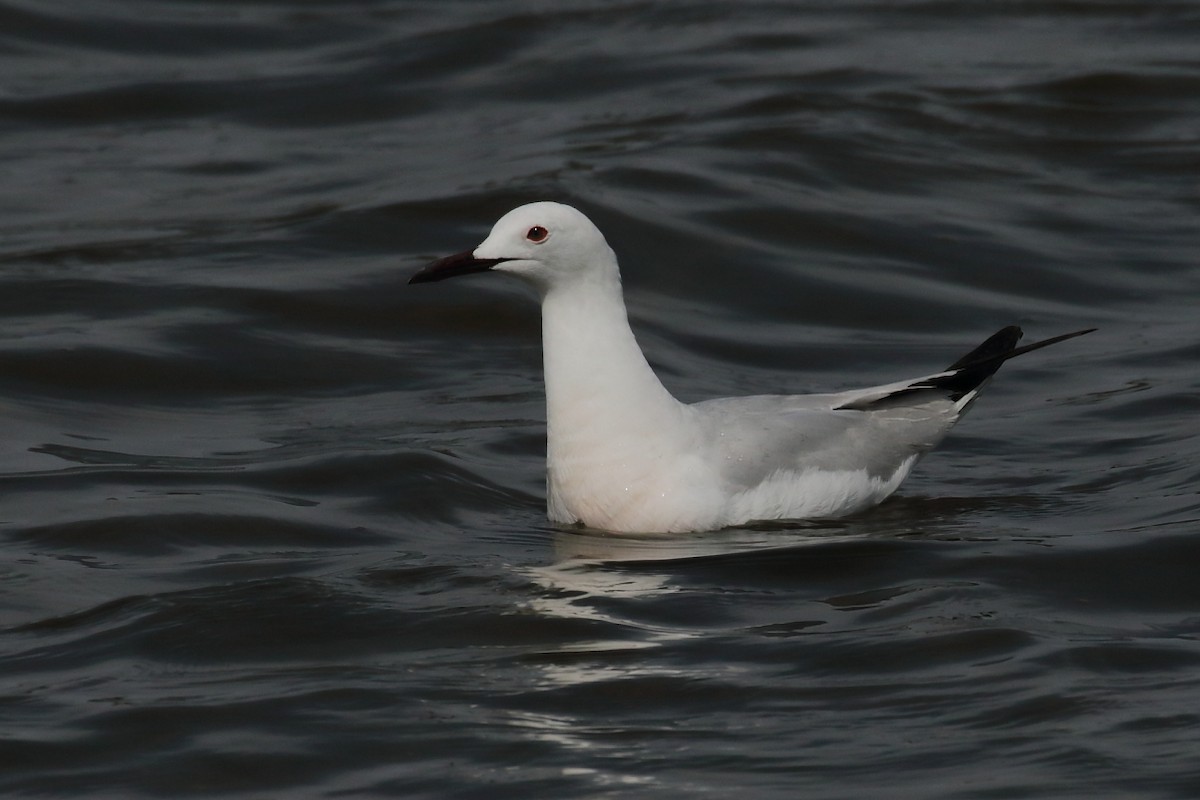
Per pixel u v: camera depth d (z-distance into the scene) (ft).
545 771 28.55
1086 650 32.73
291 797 28.09
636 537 40.40
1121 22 92.17
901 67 84.74
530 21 93.61
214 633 34.63
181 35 93.30
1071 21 92.68
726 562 38.14
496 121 80.74
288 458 46.55
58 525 41.37
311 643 34.12
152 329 57.21
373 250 65.16
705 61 86.53
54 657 33.76
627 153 73.15
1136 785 27.48
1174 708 30.17
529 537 40.96
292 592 36.68
